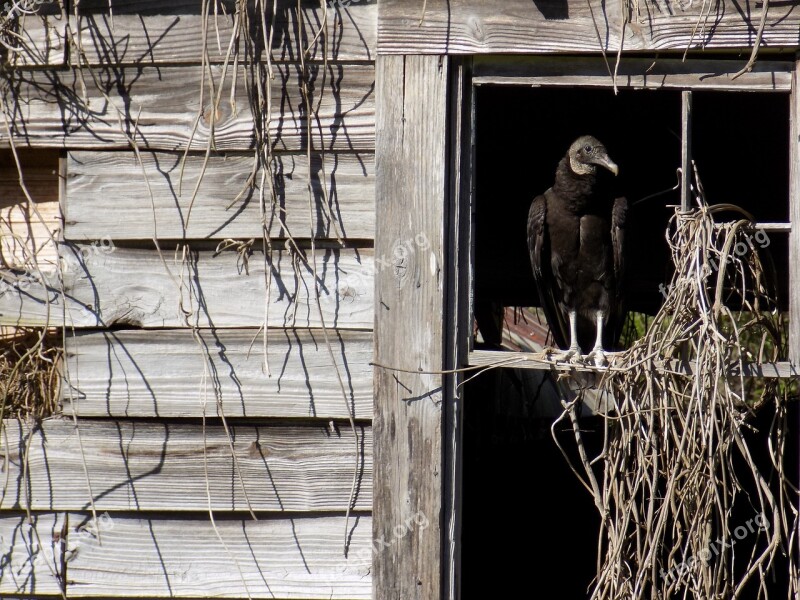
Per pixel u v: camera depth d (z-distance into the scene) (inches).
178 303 251.4
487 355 243.9
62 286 252.8
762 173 414.6
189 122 253.0
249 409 247.0
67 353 252.5
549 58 245.6
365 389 245.0
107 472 250.4
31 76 257.0
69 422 251.4
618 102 376.5
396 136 243.8
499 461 466.0
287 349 247.6
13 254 272.5
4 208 274.2
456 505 239.8
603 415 242.2
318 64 249.4
